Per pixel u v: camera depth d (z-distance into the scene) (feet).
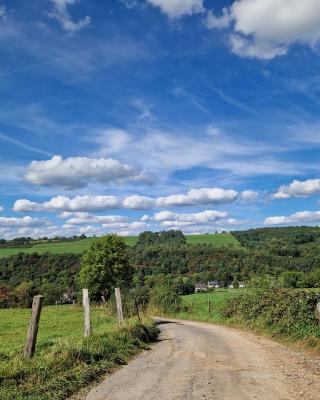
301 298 79.00
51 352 43.19
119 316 71.67
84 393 34.12
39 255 417.08
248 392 34.50
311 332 67.00
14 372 34.50
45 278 360.07
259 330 90.84
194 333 92.94
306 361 51.47
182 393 33.96
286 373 43.24
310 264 315.17
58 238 573.33
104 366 43.80
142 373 42.63
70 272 369.91
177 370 44.39
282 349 63.72
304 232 457.68
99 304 226.58
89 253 184.55
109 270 181.27
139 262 393.09
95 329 97.86
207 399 32.07
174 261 385.70
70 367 40.24
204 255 390.63
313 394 34.09
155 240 533.96
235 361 51.16
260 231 518.78
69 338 54.90
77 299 289.12
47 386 33.27
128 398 32.42
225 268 343.87
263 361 51.34
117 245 182.70
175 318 169.48
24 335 110.32
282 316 82.38
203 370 44.45
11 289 313.73
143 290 197.77
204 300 198.59
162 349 62.54
